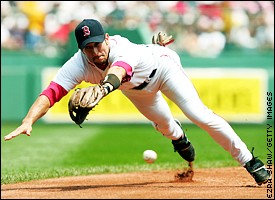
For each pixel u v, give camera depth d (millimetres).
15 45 77375
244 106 70750
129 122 71562
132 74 23094
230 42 77062
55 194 24094
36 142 56156
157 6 77625
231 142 25828
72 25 77750
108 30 68562
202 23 76750
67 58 72438
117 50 23297
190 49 76125
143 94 25844
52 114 72562
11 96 72375
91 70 24391
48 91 24438
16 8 78688
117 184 29078
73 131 66125
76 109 21984
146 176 33156
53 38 78500
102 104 71812
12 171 36750
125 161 43219
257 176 26016
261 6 78500
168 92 25500
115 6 78375
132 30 68562
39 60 73062
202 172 34219
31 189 26719
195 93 25547
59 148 51688
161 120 27812
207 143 54656
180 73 25469
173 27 76250
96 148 51656
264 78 70812
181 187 26422
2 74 72438
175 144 29359
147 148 51312
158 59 24812
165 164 39500
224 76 71000
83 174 34219
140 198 22172
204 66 71375
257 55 71438
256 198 22078
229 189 25344
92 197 22828
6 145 53969
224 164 38344
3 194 24484
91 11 78625
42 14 78938
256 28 77938
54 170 36000
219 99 70875
